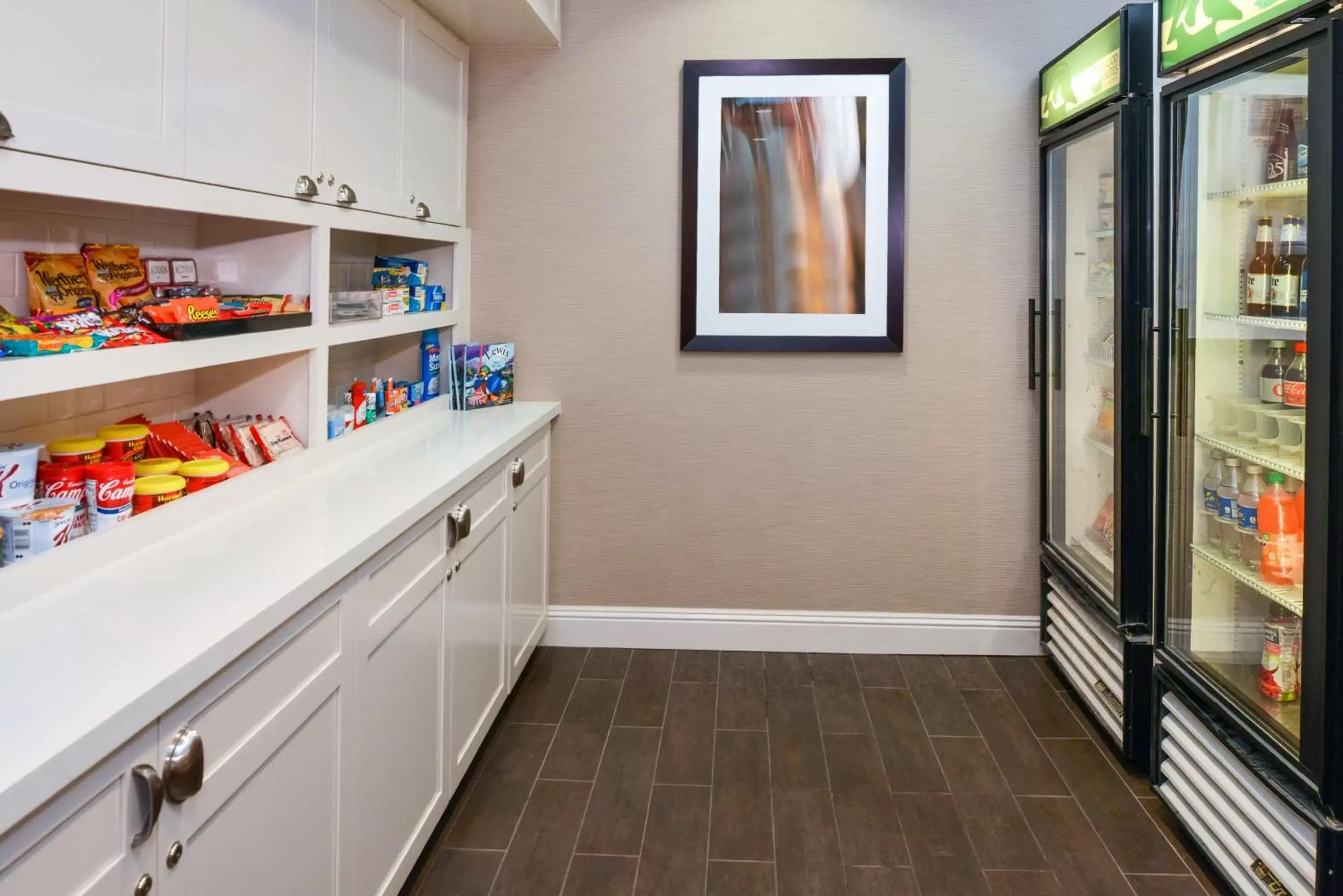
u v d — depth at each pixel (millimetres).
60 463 1709
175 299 1806
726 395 3477
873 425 3463
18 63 1296
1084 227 3016
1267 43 1799
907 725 2955
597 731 2898
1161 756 2439
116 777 1055
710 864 2232
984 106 3342
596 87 3402
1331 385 1629
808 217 3387
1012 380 3420
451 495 2225
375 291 2719
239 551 1619
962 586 3514
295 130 2088
